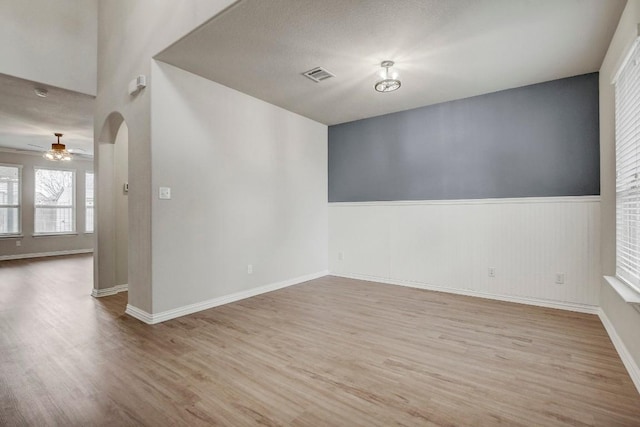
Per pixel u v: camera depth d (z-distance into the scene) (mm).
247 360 2291
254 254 4039
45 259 7184
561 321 3043
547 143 3537
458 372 2113
